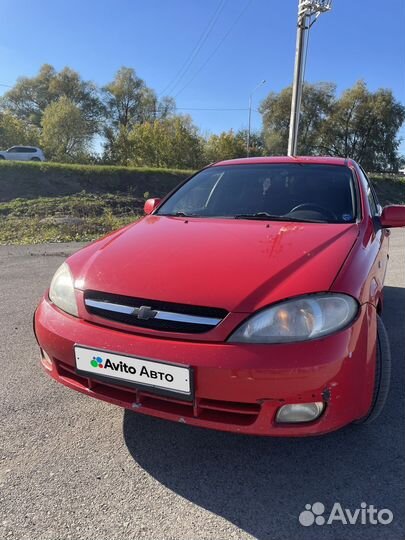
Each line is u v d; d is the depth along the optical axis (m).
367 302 2.01
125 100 61.34
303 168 3.33
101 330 1.99
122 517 1.78
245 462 2.11
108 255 2.33
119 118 62.06
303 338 1.78
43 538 1.67
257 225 2.62
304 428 1.79
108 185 22.27
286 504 1.85
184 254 2.21
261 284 1.91
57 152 44.25
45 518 1.77
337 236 2.38
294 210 2.87
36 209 14.83
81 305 2.10
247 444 2.24
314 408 1.79
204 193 3.28
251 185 3.21
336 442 2.25
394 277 5.85
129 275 2.10
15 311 4.29
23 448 2.19
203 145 48.47
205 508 1.83
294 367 1.73
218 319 1.83
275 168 3.38
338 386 1.79
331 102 56.28
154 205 3.50
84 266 2.29
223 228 2.58
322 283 1.91
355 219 2.76
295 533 1.71
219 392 1.78
